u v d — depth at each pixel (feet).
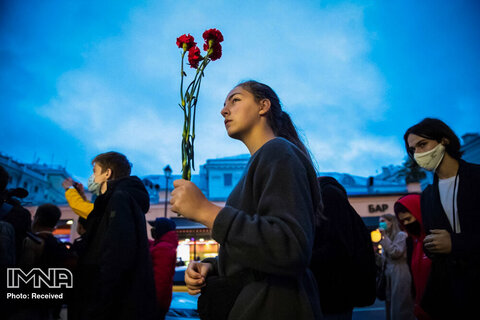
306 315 2.60
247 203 2.97
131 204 6.34
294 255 2.34
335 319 4.64
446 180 5.31
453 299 4.54
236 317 2.58
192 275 3.15
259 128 3.70
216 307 2.77
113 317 5.39
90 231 6.13
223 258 3.07
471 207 4.67
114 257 5.48
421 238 7.16
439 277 4.74
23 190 7.45
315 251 4.73
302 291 2.71
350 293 4.67
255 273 2.73
